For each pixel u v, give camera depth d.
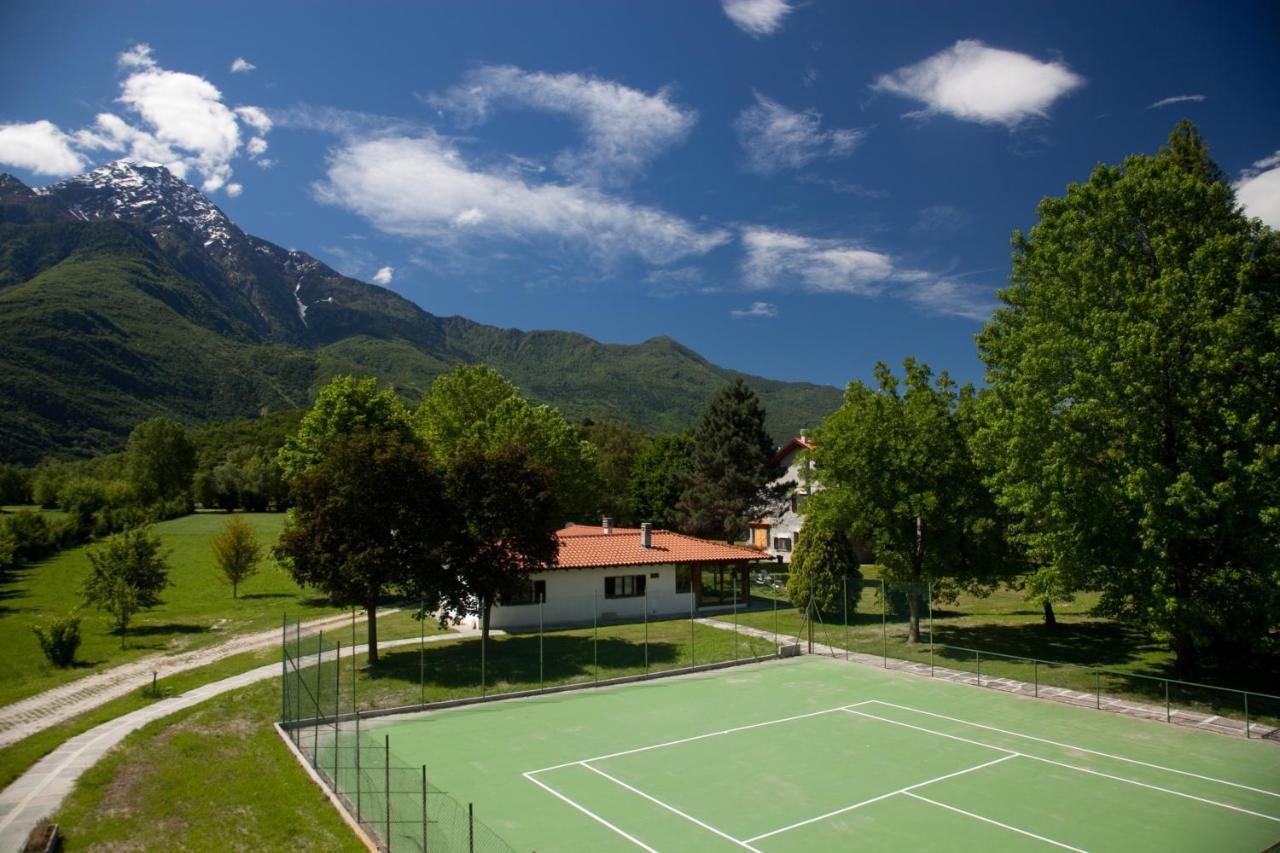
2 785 18.86
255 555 51.03
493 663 32.69
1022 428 28.16
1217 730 24.39
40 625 39.16
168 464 112.88
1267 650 25.44
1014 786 19.75
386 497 31.25
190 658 32.81
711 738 23.88
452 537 32.19
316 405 50.84
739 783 20.02
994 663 32.69
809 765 21.41
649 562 43.75
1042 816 17.84
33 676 29.70
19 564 61.84
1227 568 25.69
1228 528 23.98
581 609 42.12
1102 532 26.69
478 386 62.94
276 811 17.78
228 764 20.83
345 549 30.48
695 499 67.50
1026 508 28.22
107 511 80.56
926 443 35.56
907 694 29.22
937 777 20.39
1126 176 28.14
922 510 34.66
